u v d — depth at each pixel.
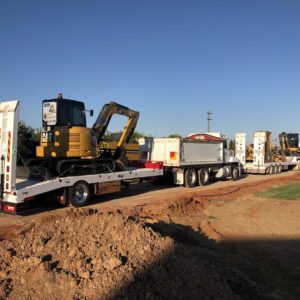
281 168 32.75
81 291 4.92
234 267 6.43
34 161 13.25
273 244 8.48
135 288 4.89
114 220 6.64
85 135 13.94
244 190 17.45
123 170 16.14
